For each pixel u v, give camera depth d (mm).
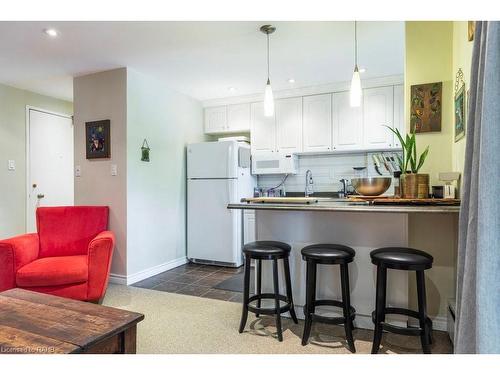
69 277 2576
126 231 3416
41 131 4383
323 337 2191
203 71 3607
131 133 3486
